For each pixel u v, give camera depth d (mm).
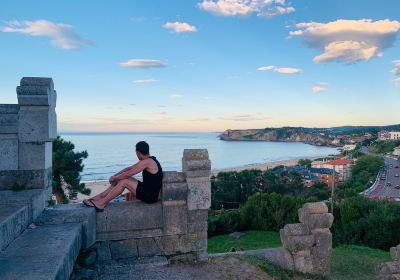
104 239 6062
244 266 6508
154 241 6281
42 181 6195
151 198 6207
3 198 5414
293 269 7336
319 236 7512
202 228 6504
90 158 169750
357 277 9258
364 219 24172
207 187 6438
